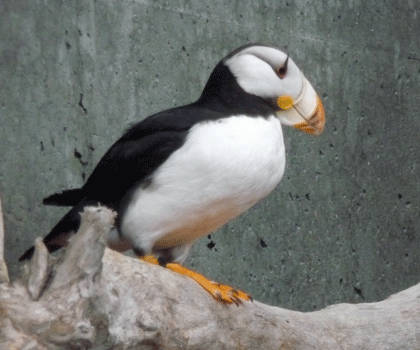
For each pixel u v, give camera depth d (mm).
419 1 10664
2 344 3607
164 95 7867
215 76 5492
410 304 5855
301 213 9078
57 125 7035
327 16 9461
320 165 9305
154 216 5145
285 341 4988
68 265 3768
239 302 4781
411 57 10492
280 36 8953
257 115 5262
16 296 3723
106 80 7414
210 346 4520
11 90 6746
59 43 7090
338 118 9531
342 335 5473
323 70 9391
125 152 5273
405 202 10320
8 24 6762
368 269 9805
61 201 5684
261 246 8648
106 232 3768
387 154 10117
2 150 6668
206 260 8117
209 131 5039
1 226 5680
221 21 8391
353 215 9664
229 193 5070
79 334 3691
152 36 7785
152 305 4258
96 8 7371
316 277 9203
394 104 10242
